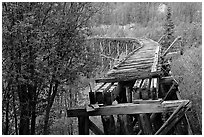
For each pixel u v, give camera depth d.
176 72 9.52
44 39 7.26
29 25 6.57
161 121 6.62
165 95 6.65
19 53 7.19
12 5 7.00
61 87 8.48
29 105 7.98
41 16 7.54
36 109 8.38
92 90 4.73
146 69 7.03
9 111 8.17
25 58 7.19
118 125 6.29
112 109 4.47
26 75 7.01
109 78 5.53
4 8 7.05
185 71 9.25
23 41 6.97
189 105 4.22
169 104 4.30
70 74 8.07
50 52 7.45
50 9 7.64
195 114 7.17
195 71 8.77
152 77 5.33
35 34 7.20
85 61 8.59
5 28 6.91
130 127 5.82
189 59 10.08
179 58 11.48
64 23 7.67
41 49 7.38
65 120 9.98
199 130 6.73
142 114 4.74
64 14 8.03
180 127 5.75
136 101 4.54
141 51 11.91
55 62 7.77
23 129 8.00
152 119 6.14
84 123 4.64
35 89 7.92
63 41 7.88
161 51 12.06
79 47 8.26
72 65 8.24
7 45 6.93
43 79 7.40
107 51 24.64
